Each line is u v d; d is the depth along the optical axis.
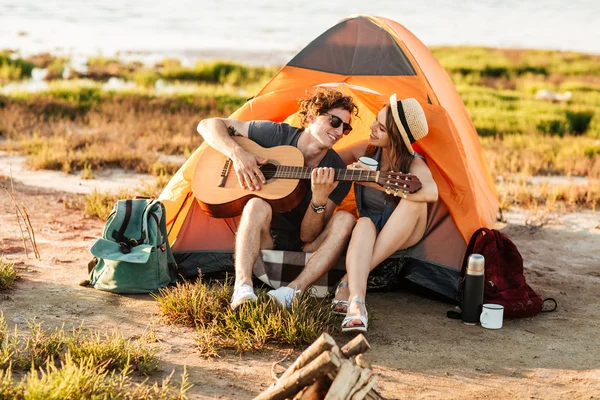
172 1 68.44
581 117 15.28
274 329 4.10
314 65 5.48
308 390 2.97
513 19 58.94
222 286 4.99
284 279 4.72
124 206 4.95
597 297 5.23
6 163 9.24
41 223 6.54
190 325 4.34
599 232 7.09
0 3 58.19
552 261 6.12
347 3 72.19
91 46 33.03
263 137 5.02
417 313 4.80
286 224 4.91
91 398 3.11
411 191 4.51
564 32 49.03
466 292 4.61
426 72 5.47
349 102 4.86
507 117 15.04
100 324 4.27
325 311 4.43
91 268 4.95
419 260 5.13
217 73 23.08
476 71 25.27
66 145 10.12
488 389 3.68
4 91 16.19
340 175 4.55
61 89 15.07
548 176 9.82
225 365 3.80
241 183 4.73
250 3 69.19
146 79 20.92
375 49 5.39
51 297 4.66
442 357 4.07
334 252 4.64
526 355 4.14
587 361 4.08
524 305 4.68
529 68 26.28
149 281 4.81
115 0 66.81
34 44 32.56
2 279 4.72
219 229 5.30
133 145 10.88
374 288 5.14
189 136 11.68
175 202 5.27
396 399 3.50
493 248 4.82
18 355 3.64
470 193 4.98
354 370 2.87
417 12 63.75
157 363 3.71
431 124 5.01
